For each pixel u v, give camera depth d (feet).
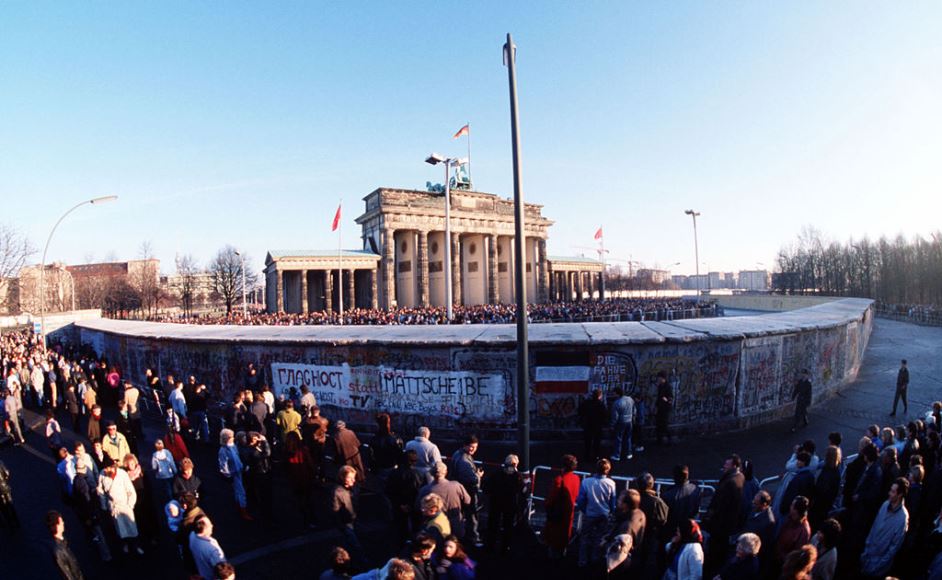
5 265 216.54
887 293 289.53
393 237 288.51
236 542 34.71
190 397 58.08
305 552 33.04
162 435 61.72
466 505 30.76
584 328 61.31
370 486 44.09
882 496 28.09
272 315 206.18
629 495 25.59
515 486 30.71
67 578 25.71
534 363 53.31
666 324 63.57
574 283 397.80
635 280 654.94
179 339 74.43
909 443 34.50
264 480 36.78
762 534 24.61
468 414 54.13
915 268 282.15
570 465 29.76
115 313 291.58
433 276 299.58
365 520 37.50
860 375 85.81
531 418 53.11
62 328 161.68
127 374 91.66
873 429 36.17
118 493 32.73
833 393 70.90
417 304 287.28
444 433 54.85
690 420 53.67
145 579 30.89
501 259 329.52
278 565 31.42
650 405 53.01
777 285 411.34
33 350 119.44
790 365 61.11
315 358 61.41
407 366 56.39
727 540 26.84
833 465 29.17
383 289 273.54
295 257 252.01
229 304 310.86
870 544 25.57
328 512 39.42
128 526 32.73
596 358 52.85
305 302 254.06
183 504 28.09
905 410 60.75
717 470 43.45
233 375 68.49
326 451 52.80
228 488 44.88
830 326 67.21
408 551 22.62
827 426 55.52
